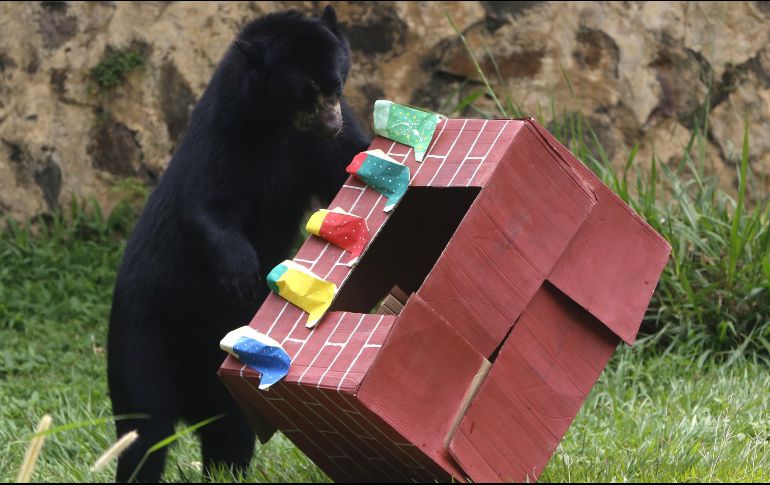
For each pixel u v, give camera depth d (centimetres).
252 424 848
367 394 709
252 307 1028
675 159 1903
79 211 1869
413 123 833
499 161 765
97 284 1766
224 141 991
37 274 1761
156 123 1903
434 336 731
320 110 991
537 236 776
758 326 1380
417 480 835
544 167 780
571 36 1930
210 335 1023
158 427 991
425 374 731
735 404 1135
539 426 785
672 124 1925
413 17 1933
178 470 1020
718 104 1936
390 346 715
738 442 980
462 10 1934
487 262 757
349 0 1936
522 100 1908
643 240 827
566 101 1909
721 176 1903
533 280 773
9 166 1872
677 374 1299
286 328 776
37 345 1573
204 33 1934
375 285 951
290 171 1045
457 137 815
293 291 779
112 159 1898
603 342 821
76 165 1888
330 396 731
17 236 1823
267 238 1047
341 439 817
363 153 830
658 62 1939
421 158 815
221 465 1020
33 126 1884
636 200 1672
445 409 741
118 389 1000
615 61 1925
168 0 1947
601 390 1266
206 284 1006
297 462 997
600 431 1077
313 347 755
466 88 1917
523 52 1923
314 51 987
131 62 1912
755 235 1451
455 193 891
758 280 1395
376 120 845
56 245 1823
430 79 1923
